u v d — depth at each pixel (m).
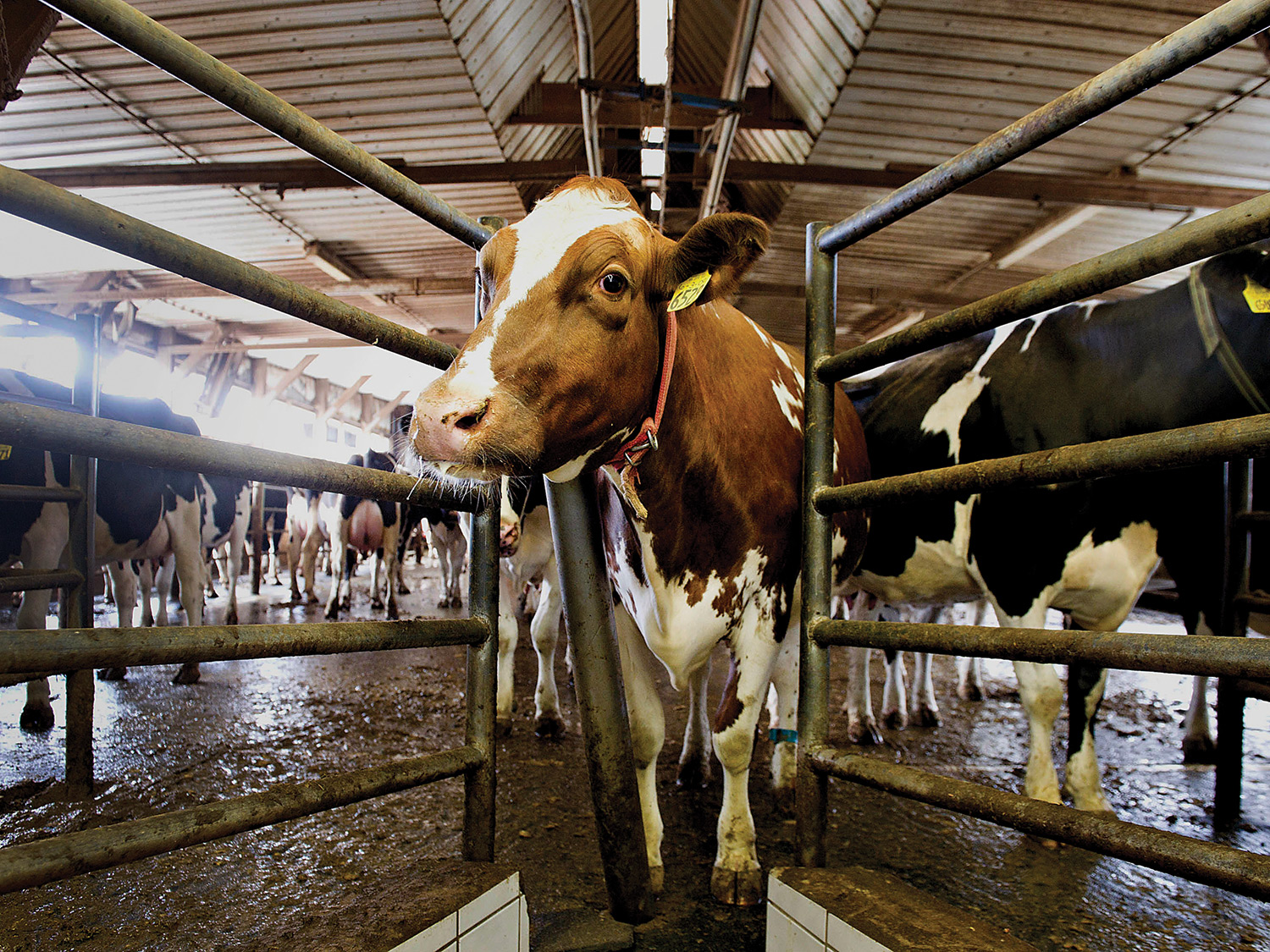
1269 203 0.86
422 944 1.16
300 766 2.83
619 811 1.67
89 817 2.34
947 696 4.14
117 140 6.29
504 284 1.28
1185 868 0.91
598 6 6.47
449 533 8.40
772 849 2.18
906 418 2.77
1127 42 4.98
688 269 1.42
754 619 1.87
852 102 5.75
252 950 1.10
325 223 8.05
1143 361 2.15
